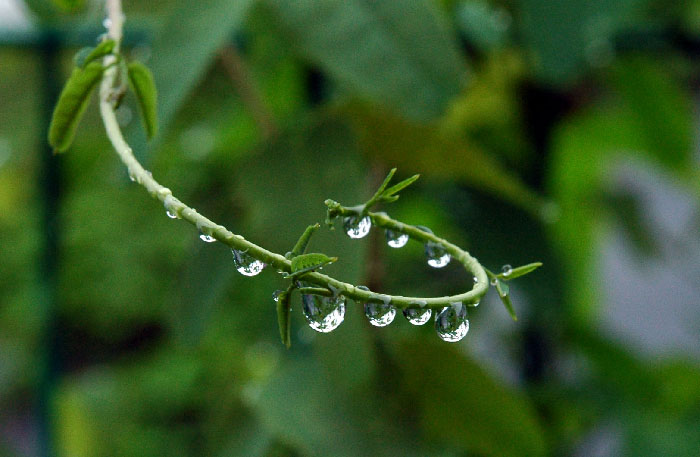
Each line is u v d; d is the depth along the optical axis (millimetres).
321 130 461
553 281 537
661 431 560
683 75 702
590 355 615
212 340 1447
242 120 635
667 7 658
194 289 474
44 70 617
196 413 1790
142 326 2621
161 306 2527
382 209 502
